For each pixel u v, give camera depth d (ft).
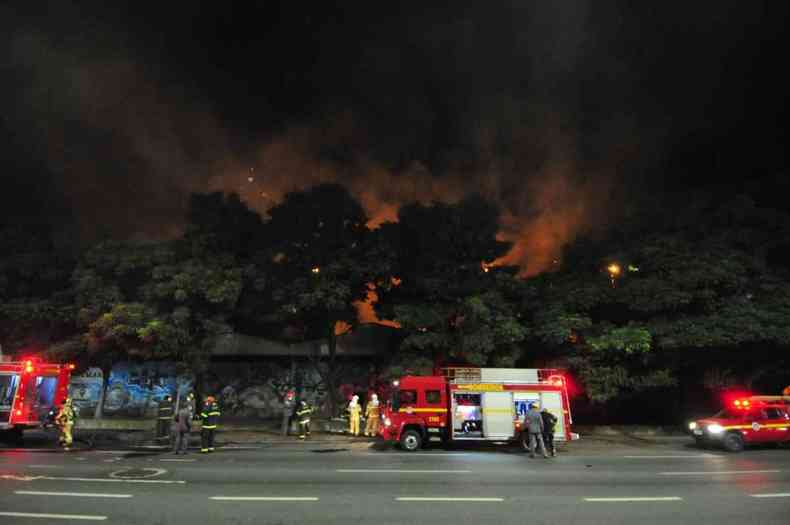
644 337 73.00
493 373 66.08
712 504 34.58
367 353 94.32
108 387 94.79
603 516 31.32
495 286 81.71
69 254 90.99
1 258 87.35
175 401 92.79
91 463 49.93
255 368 95.25
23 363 62.85
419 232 84.28
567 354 81.20
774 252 84.02
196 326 81.25
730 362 79.46
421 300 82.99
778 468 49.80
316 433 77.92
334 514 31.45
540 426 57.62
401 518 30.63
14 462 50.11
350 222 84.84
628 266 83.30
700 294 75.31
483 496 36.65
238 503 34.14
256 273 80.74
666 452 61.93
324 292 77.82
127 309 76.02
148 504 33.71
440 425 63.31
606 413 93.40
